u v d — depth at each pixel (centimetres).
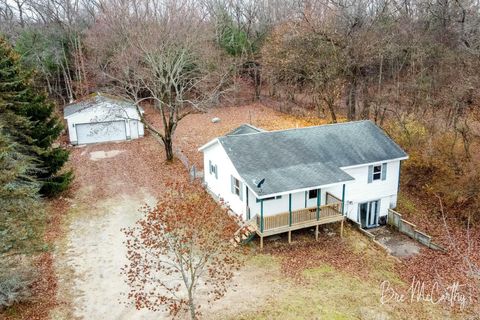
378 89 3819
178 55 3647
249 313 1579
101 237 2116
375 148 2534
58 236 2119
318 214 2169
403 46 3866
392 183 2586
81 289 1703
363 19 3756
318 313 1592
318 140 2503
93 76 4591
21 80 2303
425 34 3862
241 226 2106
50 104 2611
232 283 1778
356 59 3609
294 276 1855
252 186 2044
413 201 2800
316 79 3906
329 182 2142
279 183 2094
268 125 4269
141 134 4075
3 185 1500
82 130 3847
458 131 2761
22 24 5409
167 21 3491
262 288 1750
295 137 2495
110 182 2870
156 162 3291
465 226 2506
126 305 1611
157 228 1460
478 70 3005
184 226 1523
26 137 2289
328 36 3659
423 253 2230
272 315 1571
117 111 3734
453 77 3231
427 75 3697
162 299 1516
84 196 2623
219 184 2520
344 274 1898
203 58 4197
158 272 1822
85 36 5016
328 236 2262
